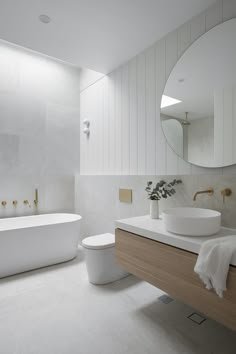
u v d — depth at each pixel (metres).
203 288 1.24
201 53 1.87
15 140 3.20
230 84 1.68
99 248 2.19
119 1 1.79
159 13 1.93
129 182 2.60
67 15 1.96
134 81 2.59
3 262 2.37
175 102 2.07
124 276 2.37
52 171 3.53
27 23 2.06
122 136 2.77
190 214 1.85
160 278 1.49
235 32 1.66
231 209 1.67
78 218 3.02
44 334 1.53
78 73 3.79
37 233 2.56
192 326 1.61
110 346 1.42
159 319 1.69
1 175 3.09
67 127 3.67
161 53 2.26
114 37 2.25
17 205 3.22
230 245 1.17
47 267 2.64
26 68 3.29
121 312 1.77
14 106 3.18
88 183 3.36
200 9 1.88
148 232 1.60
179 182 2.02
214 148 1.77
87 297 1.99
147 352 1.37
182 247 1.36
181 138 2.03
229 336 1.50
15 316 1.72
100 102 3.22
